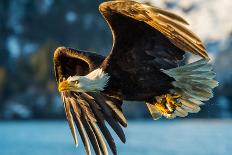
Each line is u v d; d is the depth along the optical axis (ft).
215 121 203.62
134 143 129.70
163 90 29.66
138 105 213.46
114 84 30.14
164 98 29.78
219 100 230.48
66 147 128.57
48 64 255.70
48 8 320.70
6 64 289.74
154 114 30.58
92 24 304.50
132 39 29.27
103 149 32.65
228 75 247.50
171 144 128.06
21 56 294.25
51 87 248.11
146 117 212.84
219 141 131.95
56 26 314.96
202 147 121.60
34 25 318.86
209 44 304.71
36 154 118.11
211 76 28.86
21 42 314.76
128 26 28.91
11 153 120.78
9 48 309.01
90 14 307.37
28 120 240.94
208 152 113.19
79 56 31.63
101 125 32.68
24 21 321.52
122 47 29.55
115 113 32.50
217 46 299.99
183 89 29.45
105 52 293.43
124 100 30.53
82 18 308.40
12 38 315.99
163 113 29.96
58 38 313.53
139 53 29.45
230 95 232.94
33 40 317.01
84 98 32.96
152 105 30.42
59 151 121.60
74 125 33.24
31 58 274.16
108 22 28.78
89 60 31.37
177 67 29.14
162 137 145.38
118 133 32.35
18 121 237.45
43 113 242.17
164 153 111.96
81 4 309.83
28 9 324.39
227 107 225.15
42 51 260.62
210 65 28.86
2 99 250.78
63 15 313.53
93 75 30.37
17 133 171.42
